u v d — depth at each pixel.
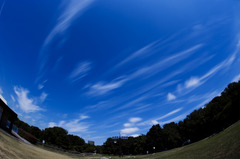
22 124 76.50
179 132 88.75
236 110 46.16
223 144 18.98
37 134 81.50
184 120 85.31
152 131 92.81
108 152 107.38
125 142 108.12
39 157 20.55
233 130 24.50
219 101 63.19
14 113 27.77
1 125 23.89
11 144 18.08
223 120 52.03
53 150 45.25
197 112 81.62
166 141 87.25
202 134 67.62
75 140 102.19
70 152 56.06
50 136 81.69
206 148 23.16
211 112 62.81
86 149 101.06
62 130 92.75
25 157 16.44
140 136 106.81
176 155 30.12
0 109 22.92
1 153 12.63
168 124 104.31
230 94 59.44
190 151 28.20
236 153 13.12
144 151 98.06
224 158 13.64
